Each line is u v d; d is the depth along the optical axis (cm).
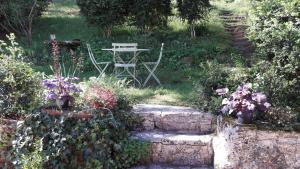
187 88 695
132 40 976
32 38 1012
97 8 972
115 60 764
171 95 646
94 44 953
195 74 783
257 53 627
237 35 1038
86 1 977
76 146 473
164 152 507
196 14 982
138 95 645
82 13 1002
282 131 466
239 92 493
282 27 522
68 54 882
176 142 503
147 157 504
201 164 505
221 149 483
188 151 505
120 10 977
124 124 523
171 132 533
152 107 573
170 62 862
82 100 514
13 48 563
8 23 995
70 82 530
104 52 894
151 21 982
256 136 466
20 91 514
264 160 467
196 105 573
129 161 498
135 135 518
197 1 975
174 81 751
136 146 500
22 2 961
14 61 530
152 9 973
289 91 513
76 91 515
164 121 539
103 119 492
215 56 884
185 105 593
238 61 644
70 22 1141
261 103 477
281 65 522
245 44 961
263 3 583
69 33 1053
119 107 531
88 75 790
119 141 501
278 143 465
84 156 473
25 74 523
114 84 557
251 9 636
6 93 516
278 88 511
